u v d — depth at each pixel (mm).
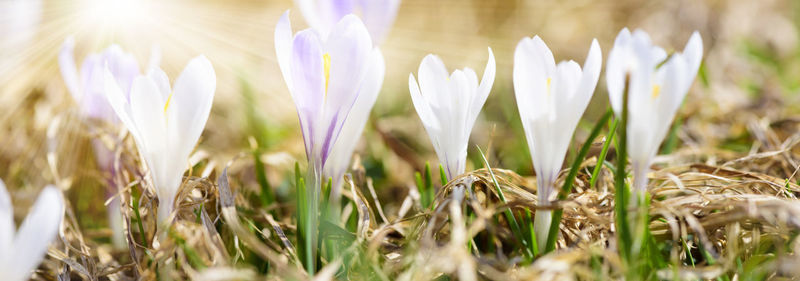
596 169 417
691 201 411
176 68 781
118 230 459
